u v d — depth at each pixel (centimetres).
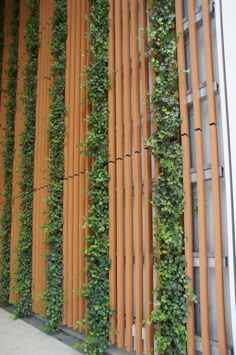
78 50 439
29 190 542
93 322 351
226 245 263
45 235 470
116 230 354
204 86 286
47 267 459
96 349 341
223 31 276
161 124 311
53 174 465
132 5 358
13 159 625
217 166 267
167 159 302
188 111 302
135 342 314
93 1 421
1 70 743
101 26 401
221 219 266
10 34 697
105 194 370
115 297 344
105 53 394
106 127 379
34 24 577
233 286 249
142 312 315
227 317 258
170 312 282
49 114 484
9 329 449
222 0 279
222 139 274
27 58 592
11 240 582
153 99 317
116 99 368
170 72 310
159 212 301
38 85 536
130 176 343
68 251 417
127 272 331
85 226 373
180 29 309
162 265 292
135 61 347
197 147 283
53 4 518
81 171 404
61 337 405
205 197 281
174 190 294
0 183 665
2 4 773
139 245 322
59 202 452
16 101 627
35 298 482
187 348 272
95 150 387
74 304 393
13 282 557
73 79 445
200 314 274
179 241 285
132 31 355
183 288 280
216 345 261
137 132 338
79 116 425
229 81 268
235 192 256
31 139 556
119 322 333
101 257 361
